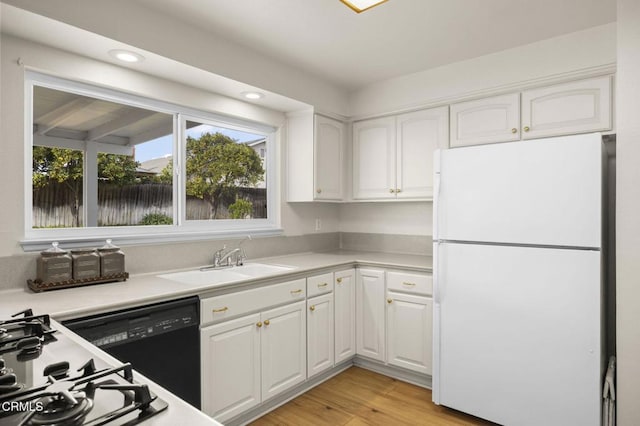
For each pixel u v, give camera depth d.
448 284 2.34
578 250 1.92
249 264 2.81
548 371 2.00
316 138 3.13
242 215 3.01
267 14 2.14
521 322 2.08
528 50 2.55
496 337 2.16
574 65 2.38
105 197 2.24
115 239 2.18
